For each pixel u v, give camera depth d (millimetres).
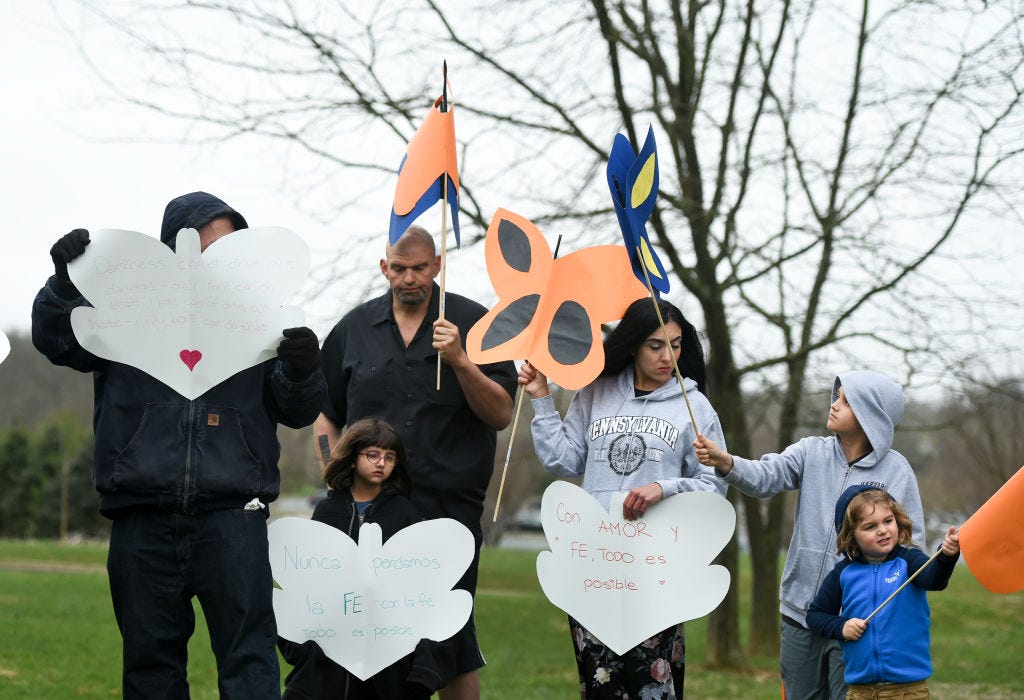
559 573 4289
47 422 48531
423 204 4520
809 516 4496
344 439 4562
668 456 4371
